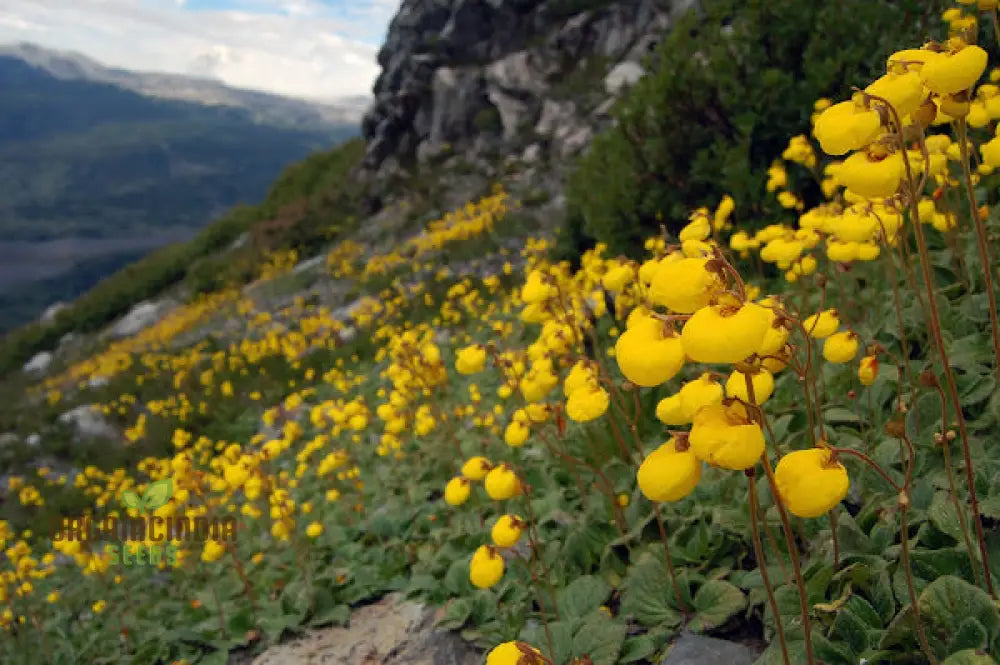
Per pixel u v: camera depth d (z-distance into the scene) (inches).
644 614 13.7
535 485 22.1
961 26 18.1
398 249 87.0
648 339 6.3
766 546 13.4
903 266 15.8
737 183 30.3
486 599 17.6
